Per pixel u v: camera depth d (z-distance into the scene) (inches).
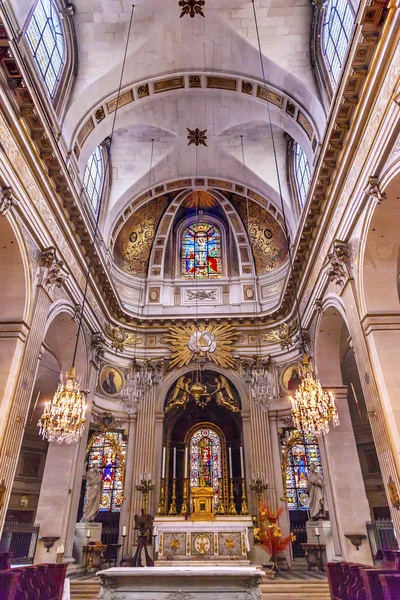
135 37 490.3
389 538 406.6
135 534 547.8
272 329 684.1
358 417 635.5
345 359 591.8
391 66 289.6
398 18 273.3
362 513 437.1
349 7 397.1
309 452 617.6
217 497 644.7
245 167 647.8
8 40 289.4
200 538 444.5
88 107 500.4
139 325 701.3
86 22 484.7
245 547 439.2
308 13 478.0
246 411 637.9
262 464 593.0
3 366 329.7
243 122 607.8
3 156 311.0
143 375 593.0
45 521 452.8
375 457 615.2
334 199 413.4
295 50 487.8
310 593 359.9
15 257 347.6
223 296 743.7
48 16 439.2
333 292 437.7
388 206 323.3
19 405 336.2
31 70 333.1
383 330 337.1
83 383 522.0
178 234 813.2
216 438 700.7
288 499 594.6
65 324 489.4
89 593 362.0
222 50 511.8
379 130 311.0
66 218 439.8
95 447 627.5
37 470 641.0
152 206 773.9
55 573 275.1
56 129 403.2
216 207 811.4
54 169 392.8
